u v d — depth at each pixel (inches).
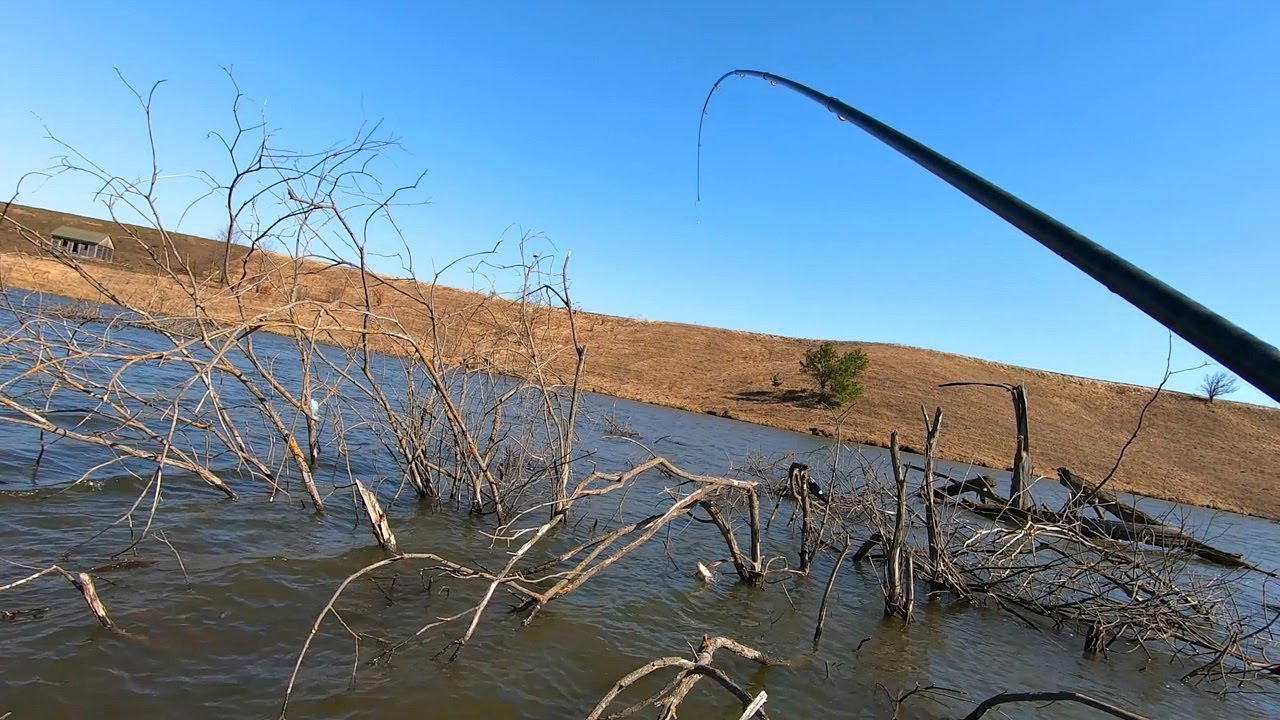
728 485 291.9
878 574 342.0
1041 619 350.3
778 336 2640.3
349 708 176.7
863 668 252.7
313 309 328.5
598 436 745.6
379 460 469.4
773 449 958.4
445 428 400.2
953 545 395.2
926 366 2197.3
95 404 462.3
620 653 233.9
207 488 339.9
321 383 413.1
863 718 215.2
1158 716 252.4
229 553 263.1
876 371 2060.8
